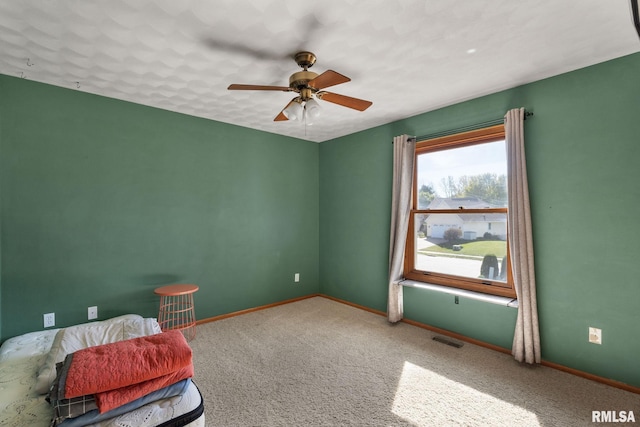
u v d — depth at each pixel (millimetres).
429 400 2020
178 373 1446
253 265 3967
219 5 1623
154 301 3162
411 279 3488
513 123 2582
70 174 2707
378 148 3836
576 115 2350
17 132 2479
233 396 2051
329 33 1883
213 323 3465
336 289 4430
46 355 1970
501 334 2762
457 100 3002
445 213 3244
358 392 2105
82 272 2762
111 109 2912
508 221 2633
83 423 1215
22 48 2049
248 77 2494
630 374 2127
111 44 2006
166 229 3248
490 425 1783
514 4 1621
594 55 2148
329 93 2072
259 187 4027
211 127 3586
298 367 2449
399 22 1776
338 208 4395
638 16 1036
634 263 2115
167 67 2320
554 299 2449
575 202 2354
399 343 2916
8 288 2445
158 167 3197
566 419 1830
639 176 2096
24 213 2510
